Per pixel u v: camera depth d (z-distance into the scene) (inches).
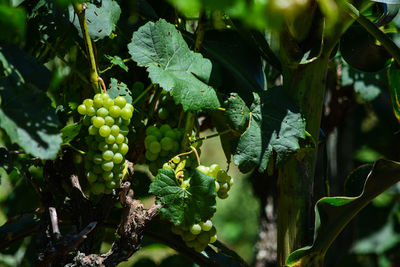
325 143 68.1
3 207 76.8
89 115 58.5
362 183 66.8
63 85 67.6
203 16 65.0
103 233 68.9
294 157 64.8
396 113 68.2
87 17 60.1
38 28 61.1
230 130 62.2
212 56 66.1
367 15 69.1
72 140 61.7
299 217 65.1
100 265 58.7
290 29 63.1
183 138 61.4
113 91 60.7
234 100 60.7
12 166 59.2
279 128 61.5
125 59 62.7
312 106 64.5
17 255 75.8
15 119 54.7
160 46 60.2
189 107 59.1
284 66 65.0
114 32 64.4
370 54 67.1
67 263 59.8
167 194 59.0
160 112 63.8
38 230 60.1
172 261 79.0
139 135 64.2
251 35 65.7
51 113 55.4
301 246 65.1
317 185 68.8
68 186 61.9
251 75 66.4
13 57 56.8
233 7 48.0
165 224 65.1
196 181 59.2
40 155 54.7
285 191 65.4
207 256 65.0
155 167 61.7
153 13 65.2
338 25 63.0
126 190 59.1
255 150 60.8
